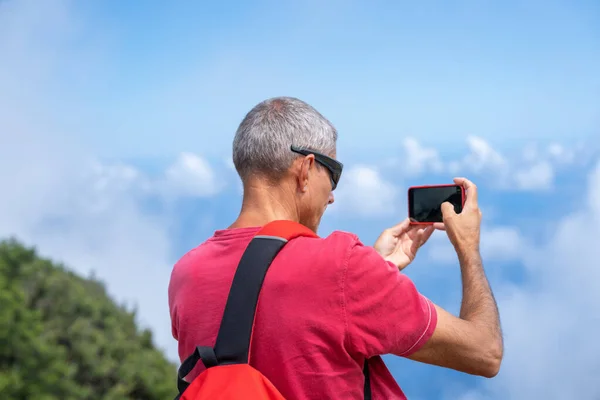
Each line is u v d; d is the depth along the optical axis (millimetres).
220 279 1487
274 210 1555
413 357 1464
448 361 1477
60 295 5191
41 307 5078
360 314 1385
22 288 5090
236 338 1380
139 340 5535
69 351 4906
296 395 1383
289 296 1394
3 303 4793
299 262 1412
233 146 1609
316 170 1568
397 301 1401
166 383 5137
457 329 1462
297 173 1548
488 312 1547
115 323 5336
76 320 5086
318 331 1382
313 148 1552
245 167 1577
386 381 1531
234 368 1350
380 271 1406
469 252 1645
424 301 1448
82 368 4863
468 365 1487
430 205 1896
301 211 1575
